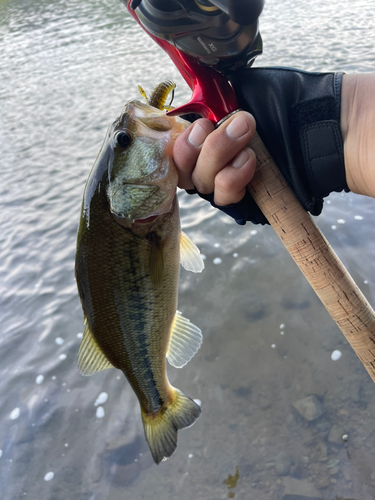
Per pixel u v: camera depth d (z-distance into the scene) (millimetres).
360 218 898
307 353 658
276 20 2885
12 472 585
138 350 290
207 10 183
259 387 625
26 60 3189
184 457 561
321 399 588
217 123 202
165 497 525
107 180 257
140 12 198
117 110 1960
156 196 252
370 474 496
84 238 266
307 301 753
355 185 214
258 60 2119
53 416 651
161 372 306
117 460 578
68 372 724
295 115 216
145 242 265
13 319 854
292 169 216
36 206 1264
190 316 768
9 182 1435
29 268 999
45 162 1555
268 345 686
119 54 2939
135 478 552
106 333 282
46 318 846
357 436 537
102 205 260
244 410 599
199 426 591
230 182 198
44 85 2543
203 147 199
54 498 548
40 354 766
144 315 279
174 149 213
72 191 1324
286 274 828
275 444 551
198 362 680
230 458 548
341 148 209
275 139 219
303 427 562
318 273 210
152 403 310
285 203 210
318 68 1879
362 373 608
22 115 2104
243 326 729
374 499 475
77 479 565
